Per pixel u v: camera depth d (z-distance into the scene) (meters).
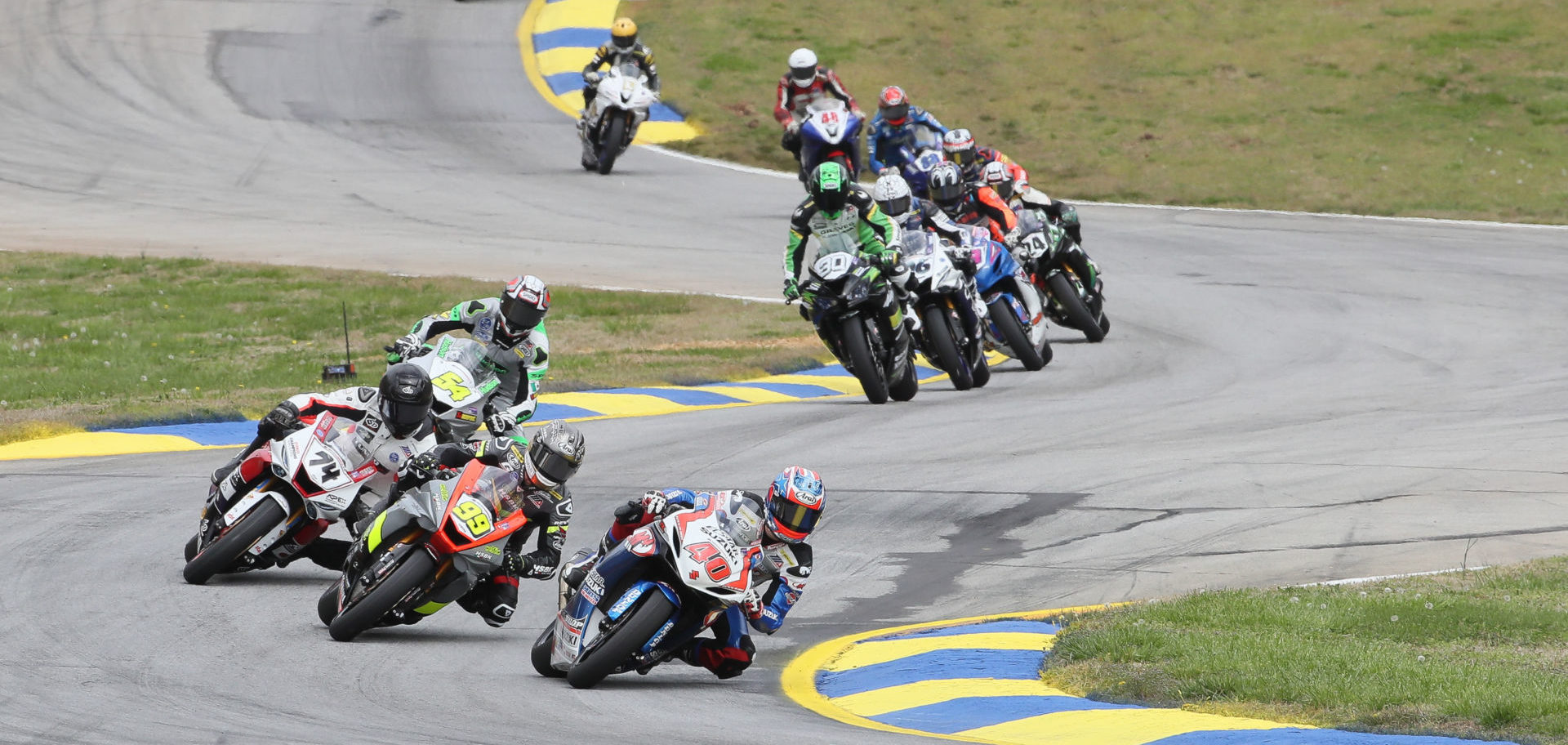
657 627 27.23
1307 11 175.38
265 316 78.94
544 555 30.23
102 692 25.36
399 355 37.38
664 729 24.12
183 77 143.38
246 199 111.88
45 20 157.25
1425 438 52.38
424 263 94.44
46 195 111.19
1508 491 44.47
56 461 48.28
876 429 54.94
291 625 31.16
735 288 90.50
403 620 30.39
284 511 33.75
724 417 57.72
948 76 157.25
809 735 23.81
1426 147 136.75
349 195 113.81
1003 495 45.03
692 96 147.62
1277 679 25.89
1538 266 97.00
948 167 68.50
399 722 24.09
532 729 23.86
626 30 123.38
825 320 59.88
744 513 27.81
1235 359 71.50
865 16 172.00
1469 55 160.00
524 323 36.12
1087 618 31.80
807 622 34.00
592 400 60.47
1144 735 23.47
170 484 44.50
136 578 34.47
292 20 162.88
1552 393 60.72
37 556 36.06
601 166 122.44
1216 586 36.06
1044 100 151.25
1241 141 140.00
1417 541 39.50
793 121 95.31
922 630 32.47
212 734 22.88
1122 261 99.94
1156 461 49.31
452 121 136.75
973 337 63.56
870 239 59.47
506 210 110.94
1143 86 155.25
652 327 78.62
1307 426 55.03
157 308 80.12
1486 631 30.33
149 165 120.19
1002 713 25.48
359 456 33.41
